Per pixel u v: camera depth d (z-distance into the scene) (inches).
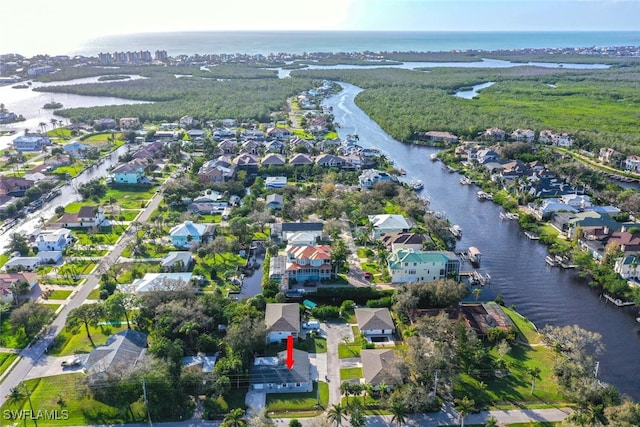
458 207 7834.6
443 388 3722.9
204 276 5428.2
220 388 3550.7
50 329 4436.5
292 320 4382.4
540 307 5036.9
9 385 3713.1
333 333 4451.3
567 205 7308.1
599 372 4037.9
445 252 5511.8
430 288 4798.2
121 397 3442.4
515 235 6835.6
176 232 6190.9
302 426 3304.6
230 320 4355.3
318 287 5162.4
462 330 4077.3
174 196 7524.6
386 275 5398.6
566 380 3690.9
